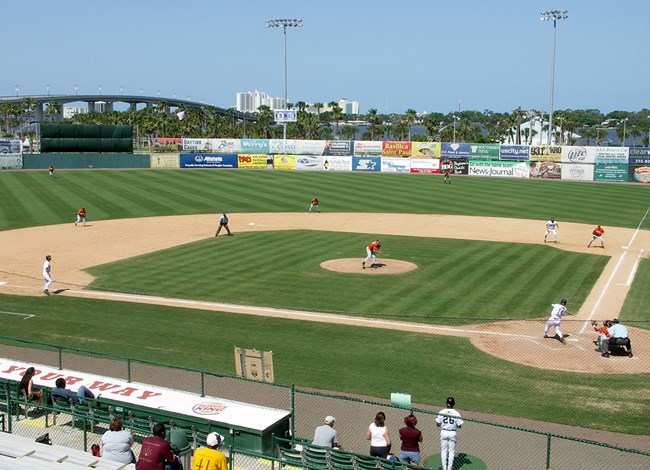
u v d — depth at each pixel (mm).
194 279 37531
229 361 25141
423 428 19422
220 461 13289
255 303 32719
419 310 31453
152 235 51625
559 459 17406
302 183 89875
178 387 22250
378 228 56000
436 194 80375
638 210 68500
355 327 29047
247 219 60219
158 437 14219
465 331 28531
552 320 27375
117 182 86375
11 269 40125
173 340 27516
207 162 109188
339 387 22703
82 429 18078
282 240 49656
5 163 100625
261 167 110875
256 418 17344
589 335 28188
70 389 19469
